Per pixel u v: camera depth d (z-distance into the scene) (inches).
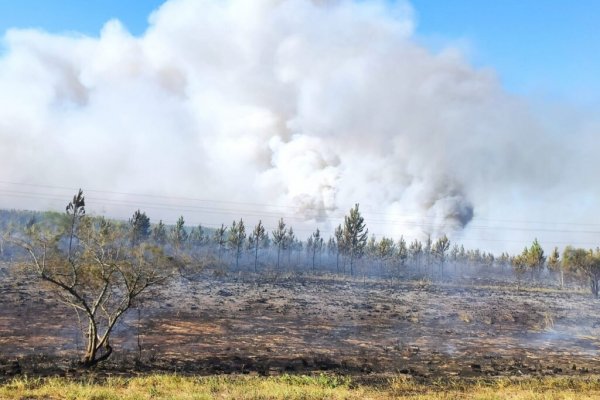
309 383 756.6
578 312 2213.3
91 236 864.9
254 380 768.3
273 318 1652.3
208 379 762.8
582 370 1045.8
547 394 690.2
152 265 895.7
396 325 1656.0
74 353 970.7
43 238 845.2
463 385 784.3
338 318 1740.9
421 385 775.1
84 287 877.8
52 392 598.5
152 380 724.0
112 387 651.5
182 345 1141.1
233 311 1732.3
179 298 1968.5
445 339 1437.0
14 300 1599.4
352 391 695.7
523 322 1857.8
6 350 971.9
